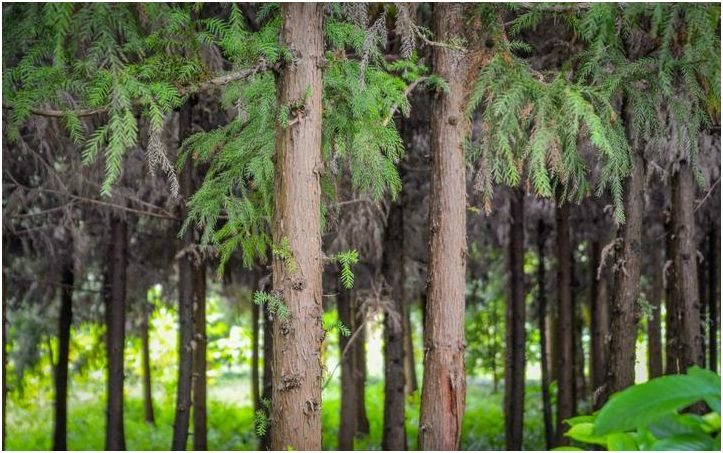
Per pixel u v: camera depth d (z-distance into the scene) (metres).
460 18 5.27
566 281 10.38
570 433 1.98
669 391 1.76
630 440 1.91
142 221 10.45
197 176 8.13
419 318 18.52
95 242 10.55
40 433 12.84
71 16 3.77
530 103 4.71
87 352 13.55
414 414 14.09
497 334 17.50
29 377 13.98
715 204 9.27
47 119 6.87
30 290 10.53
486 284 14.41
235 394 18.80
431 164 5.45
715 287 10.89
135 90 3.75
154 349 16.48
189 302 8.02
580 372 14.42
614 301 6.28
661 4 4.59
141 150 7.78
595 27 4.79
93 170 8.00
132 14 4.00
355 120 4.94
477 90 4.86
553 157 4.64
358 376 13.06
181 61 4.03
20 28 3.87
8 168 8.04
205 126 7.97
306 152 4.30
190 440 12.73
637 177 6.16
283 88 4.34
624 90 5.24
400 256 8.80
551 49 7.21
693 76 4.80
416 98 8.22
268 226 6.47
